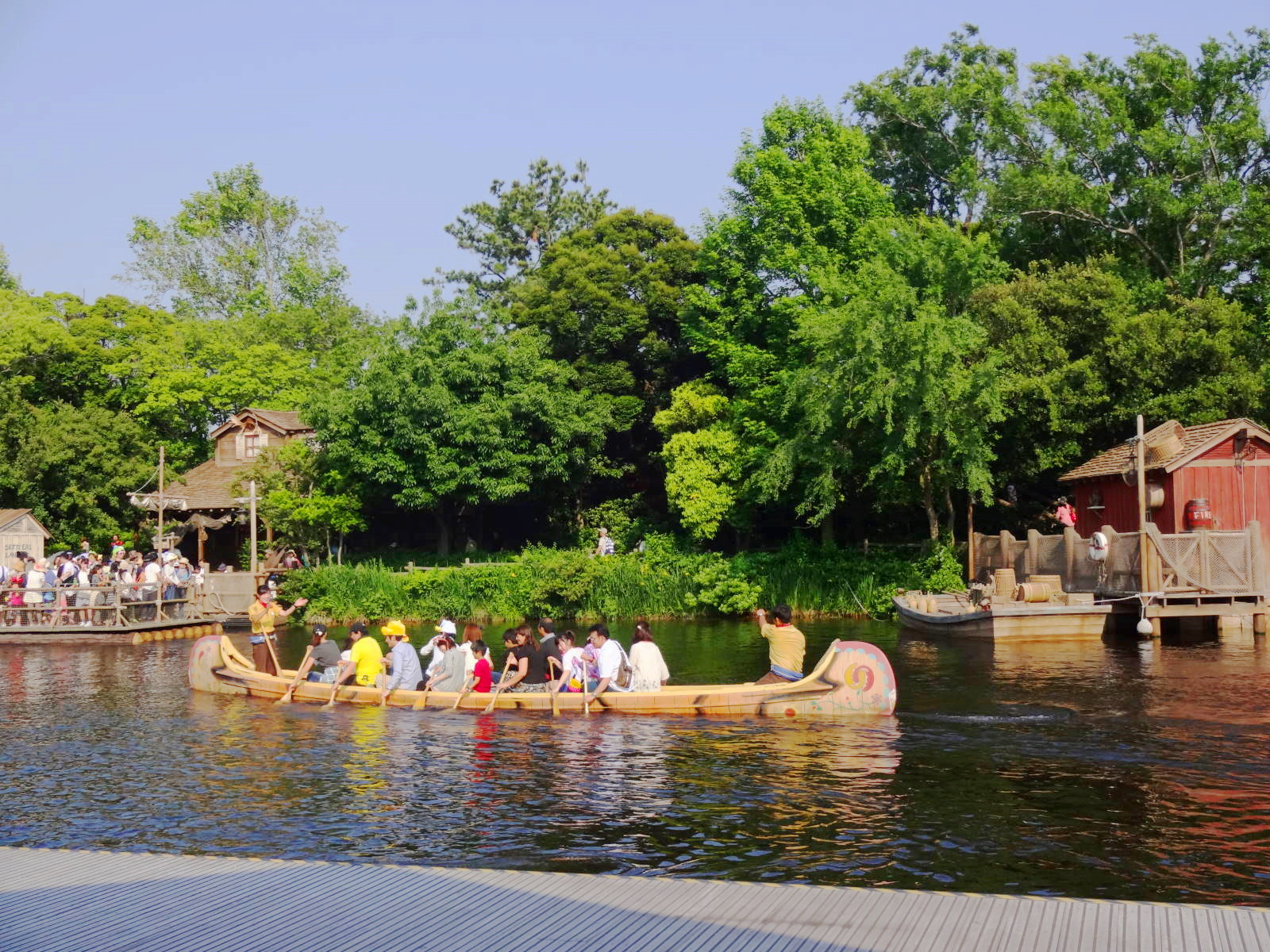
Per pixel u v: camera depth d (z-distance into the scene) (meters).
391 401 45.06
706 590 39.38
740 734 16.94
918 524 46.19
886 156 56.44
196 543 52.22
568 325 51.16
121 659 29.72
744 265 45.56
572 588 39.66
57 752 16.47
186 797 13.65
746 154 46.25
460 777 14.41
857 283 39.12
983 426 36.03
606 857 10.95
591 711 18.75
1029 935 7.54
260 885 8.99
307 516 44.00
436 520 50.19
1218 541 28.34
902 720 17.84
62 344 55.59
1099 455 36.91
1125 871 10.36
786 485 38.53
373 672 20.92
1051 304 39.72
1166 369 37.47
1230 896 9.66
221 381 58.84
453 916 8.17
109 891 8.88
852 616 38.75
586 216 78.31
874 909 8.15
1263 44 47.94
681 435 44.44
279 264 78.62
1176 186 47.69
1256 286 44.78
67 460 49.91
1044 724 17.39
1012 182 47.38
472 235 78.19
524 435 46.44
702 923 7.90
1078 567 31.86
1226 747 15.58
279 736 17.36
